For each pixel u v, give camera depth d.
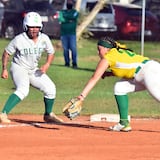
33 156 22.28
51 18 78.31
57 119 30.44
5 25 78.94
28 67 29.69
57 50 67.12
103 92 43.03
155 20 84.69
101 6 71.25
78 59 64.25
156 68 26.91
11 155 22.41
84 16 71.12
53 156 22.34
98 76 26.83
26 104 37.28
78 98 26.66
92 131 28.00
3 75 29.94
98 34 83.56
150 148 24.09
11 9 79.31
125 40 83.56
